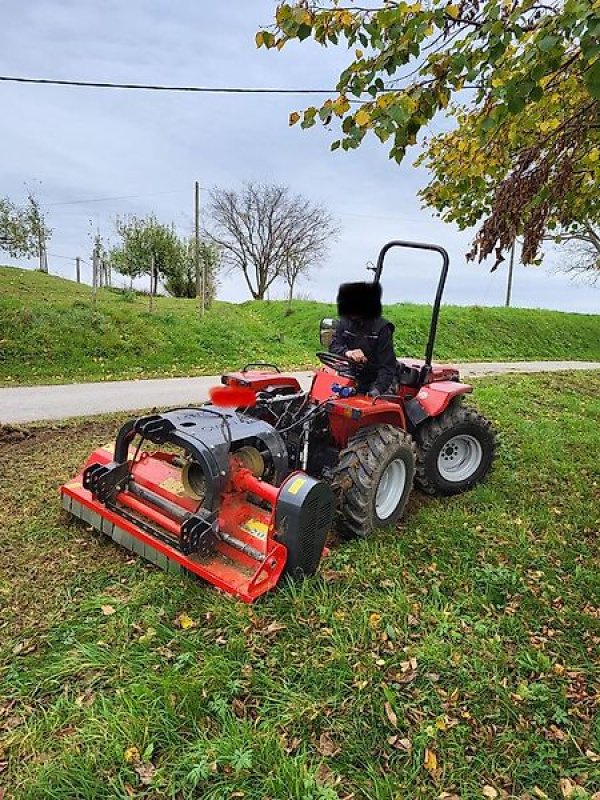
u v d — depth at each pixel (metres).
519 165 3.96
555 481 5.55
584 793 2.29
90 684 2.68
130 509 3.79
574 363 20.80
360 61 3.18
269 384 4.88
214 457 3.28
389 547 3.95
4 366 10.85
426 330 21.77
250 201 36.81
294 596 3.23
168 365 12.72
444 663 2.89
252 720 2.53
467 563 3.89
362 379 4.56
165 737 2.40
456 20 3.08
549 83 3.66
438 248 4.64
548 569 3.91
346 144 3.30
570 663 3.04
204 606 3.17
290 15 3.15
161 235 27.47
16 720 2.50
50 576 3.51
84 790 2.16
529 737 2.54
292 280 32.53
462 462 5.27
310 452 4.36
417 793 2.24
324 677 2.75
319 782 2.25
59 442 6.26
